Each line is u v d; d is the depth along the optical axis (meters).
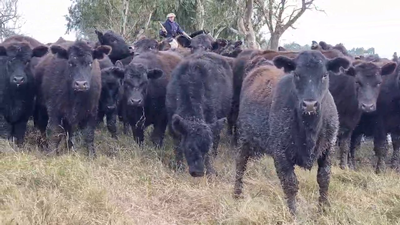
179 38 7.44
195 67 4.98
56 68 5.07
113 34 6.98
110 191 3.91
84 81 4.78
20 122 5.34
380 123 5.66
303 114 3.39
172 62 5.98
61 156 4.65
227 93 5.34
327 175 3.71
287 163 3.62
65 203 3.53
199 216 3.81
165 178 4.56
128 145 5.43
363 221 3.51
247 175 4.72
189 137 4.48
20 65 5.10
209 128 4.57
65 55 4.93
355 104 5.37
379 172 5.41
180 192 4.23
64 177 3.91
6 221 3.14
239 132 4.24
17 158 4.32
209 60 5.39
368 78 5.21
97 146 5.49
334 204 3.81
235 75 5.76
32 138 5.74
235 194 4.21
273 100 3.70
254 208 3.62
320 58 3.49
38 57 5.57
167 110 5.05
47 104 5.09
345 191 4.18
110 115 5.89
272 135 3.66
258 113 3.92
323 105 3.53
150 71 5.36
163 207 3.96
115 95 5.85
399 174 5.37
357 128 5.89
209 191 4.24
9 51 5.10
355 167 5.70
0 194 3.54
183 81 4.91
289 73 3.65
